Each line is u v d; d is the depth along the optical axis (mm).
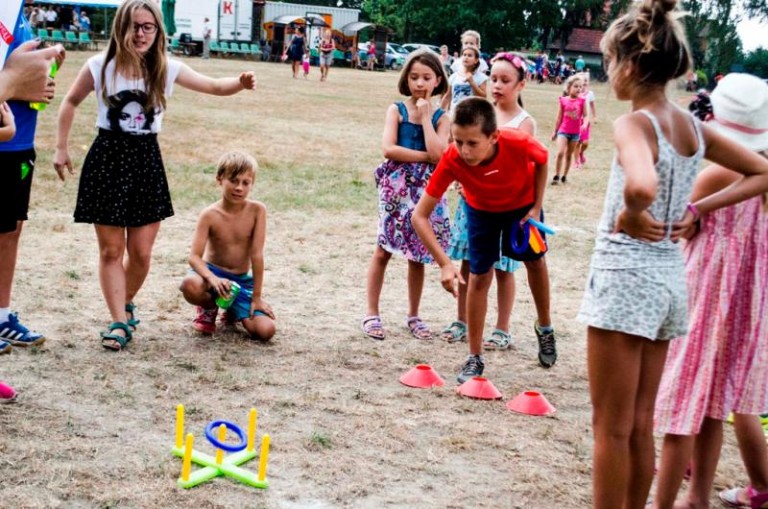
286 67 42844
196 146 13344
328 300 6387
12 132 4004
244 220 5363
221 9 45094
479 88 10117
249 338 5402
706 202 3012
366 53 51812
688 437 3346
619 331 2912
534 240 4793
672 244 2961
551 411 4582
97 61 4922
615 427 3000
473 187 4578
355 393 4641
